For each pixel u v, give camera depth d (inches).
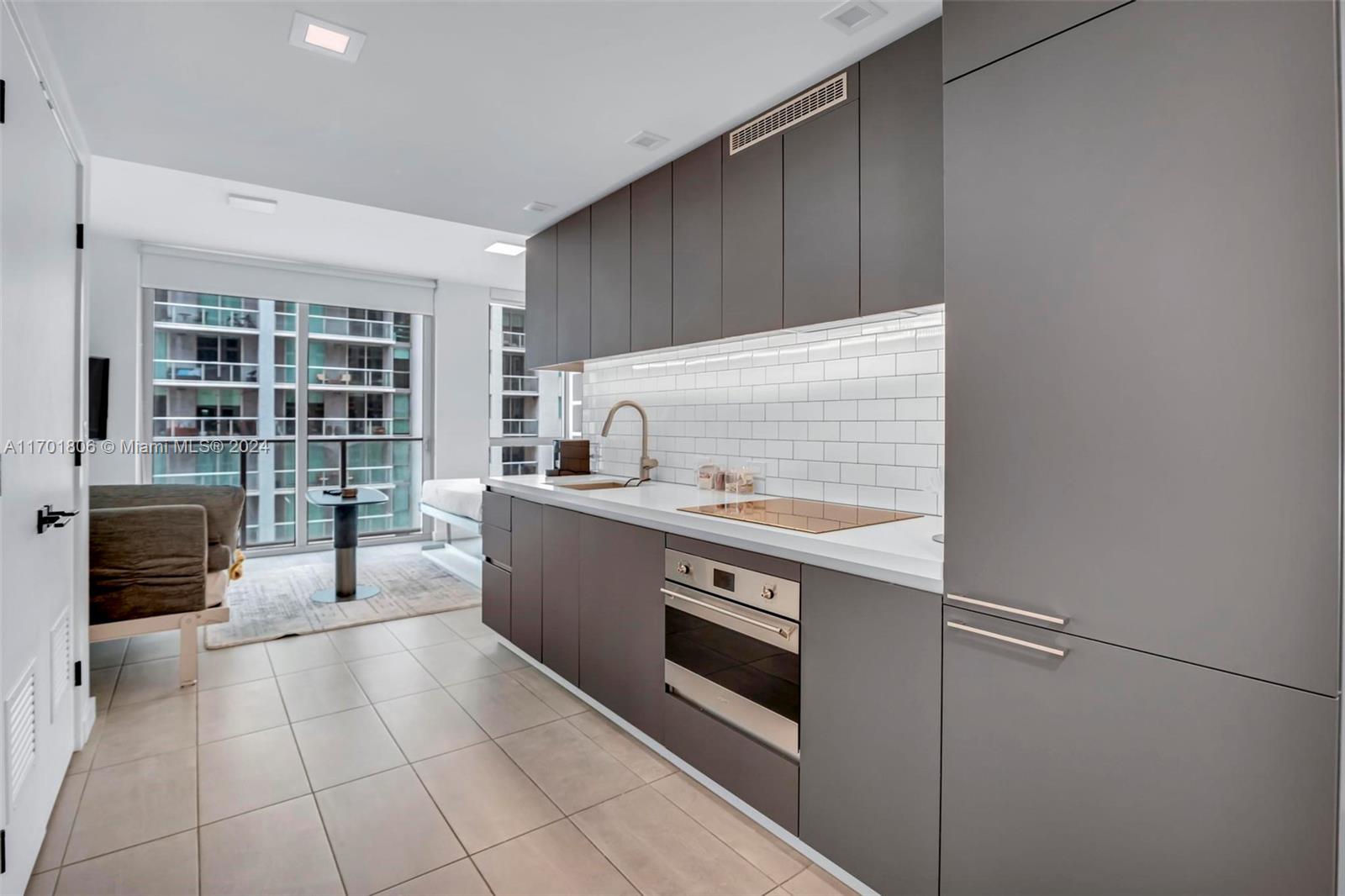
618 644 98.9
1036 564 51.4
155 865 69.4
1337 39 38.0
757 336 96.3
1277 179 40.0
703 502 100.5
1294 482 39.7
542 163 108.5
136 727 101.2
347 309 243.9
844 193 79.2
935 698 58.5
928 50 70.4
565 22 70.2
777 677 73.4
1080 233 48.7
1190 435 43.7
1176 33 43.9
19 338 63.9
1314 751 39.4
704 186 100.5
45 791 74.1
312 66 78.4
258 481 229.3
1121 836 47.4
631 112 90.7
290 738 98.0
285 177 114.0
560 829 76.7
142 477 206.1
